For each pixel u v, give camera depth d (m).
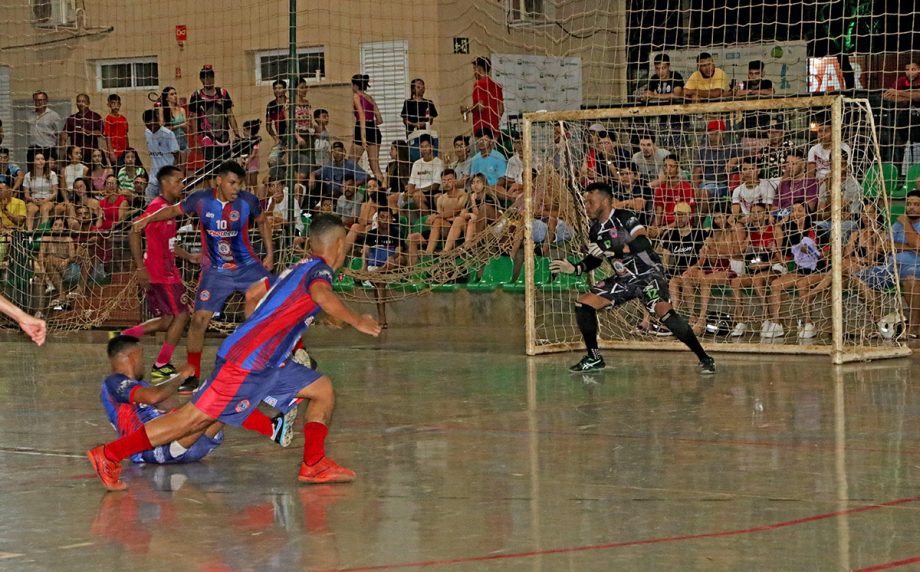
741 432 8.66
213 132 18.67
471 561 5.43
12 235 17.62
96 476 7.55
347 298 16.36
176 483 7.26
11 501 6.87
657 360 13.12
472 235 16.22
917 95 15.03
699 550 5.55
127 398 7.62
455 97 20.58
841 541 5.67
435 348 14.60
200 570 5.38
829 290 14.45
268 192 17.00
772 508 6.37
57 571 5.41
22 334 17.05
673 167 15.10
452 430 8.97
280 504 6.65
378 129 18.69
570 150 14.69
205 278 11.34
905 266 14.19
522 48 20.58
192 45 22.27
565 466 7.57
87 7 22.95
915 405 9.78
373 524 6.16
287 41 21.48
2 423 9.66
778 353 13.47
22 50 23.47
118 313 17.97
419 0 20.58
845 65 17.88
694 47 17.84
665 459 7.73
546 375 12.05
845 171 14.12
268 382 7.05
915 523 6.01
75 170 19.47
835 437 8.41
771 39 18.78
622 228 12.00
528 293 13.79
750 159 15.38
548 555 5.50
